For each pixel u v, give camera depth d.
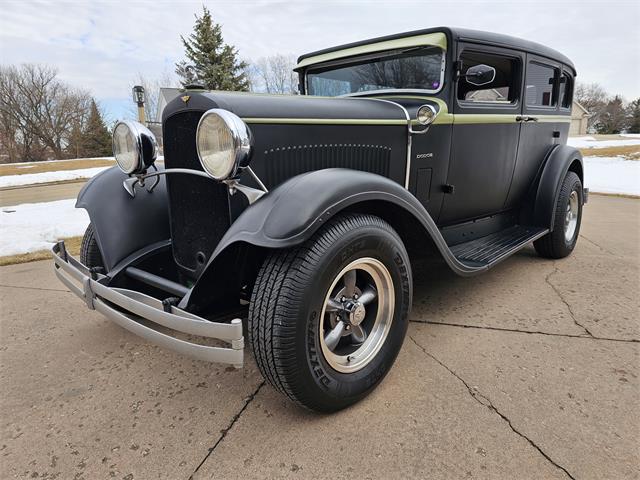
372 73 3.09
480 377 2.14
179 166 2.24
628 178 10.66
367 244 1.84
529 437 1.71
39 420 1.92
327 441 1.73
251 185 2.00
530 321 2.75
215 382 2.19
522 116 3.34
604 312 2.86
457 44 2.69
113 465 1.64
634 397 1.95
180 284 2.38
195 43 27.30
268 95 2.26
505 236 3.49
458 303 3.06
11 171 20.61
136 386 2.17
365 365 1.95
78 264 2.38
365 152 2.42
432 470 1.56
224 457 1.66
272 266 1.70
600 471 1.54
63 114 42.19
